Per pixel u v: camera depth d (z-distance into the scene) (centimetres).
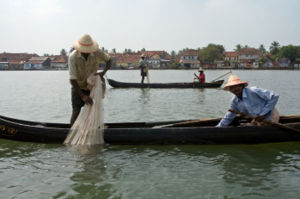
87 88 695
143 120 919
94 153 596
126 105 1244
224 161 548
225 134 630
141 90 1967
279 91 1869
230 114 637
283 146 631
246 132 627
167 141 640
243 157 569
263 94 593
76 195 416
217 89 2030
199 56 11069
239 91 596
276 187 436
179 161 550
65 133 651
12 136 671
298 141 638
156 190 431
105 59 686
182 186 444
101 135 647
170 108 1152
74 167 520
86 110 651
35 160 555
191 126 695
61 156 577
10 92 1906
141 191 428
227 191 426
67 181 461
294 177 470
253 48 11556
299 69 9912
